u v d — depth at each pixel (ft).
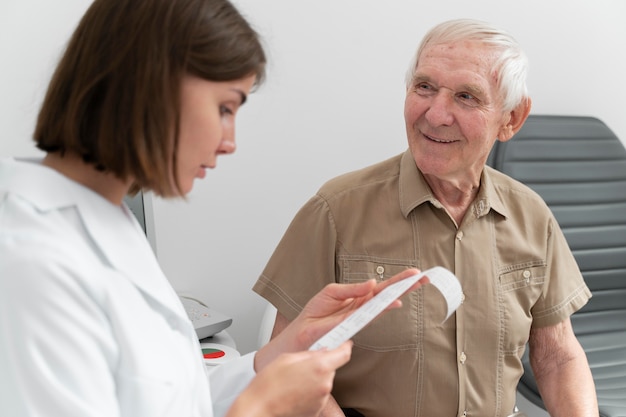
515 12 7.25
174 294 2.81
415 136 4.19
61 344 2.10
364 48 6.76
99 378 2.19
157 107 2.23
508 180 4.74
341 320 3.26
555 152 6.95
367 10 6.69
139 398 2.37
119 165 2.34
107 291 2.31
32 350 2.05
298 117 6.67
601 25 7.59
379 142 7.02
